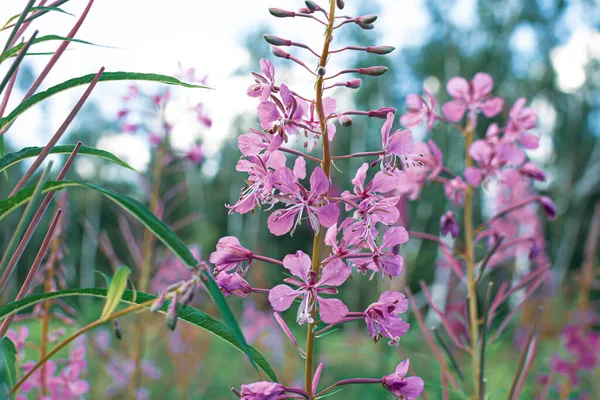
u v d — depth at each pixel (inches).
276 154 75.2
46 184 50.6
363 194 74.4
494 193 224.7
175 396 259.3
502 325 124.4
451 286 312.3
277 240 883.4
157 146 193.0
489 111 137.3
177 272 199.6
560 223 732.0
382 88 912.3
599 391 235.0
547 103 921.5
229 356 369.4
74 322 133.2
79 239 917.2
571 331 210.4
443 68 916.0
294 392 68.5
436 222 861.2
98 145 1033.5
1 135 65.6
